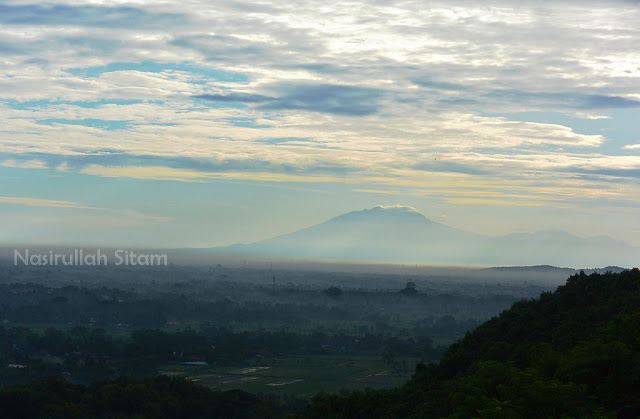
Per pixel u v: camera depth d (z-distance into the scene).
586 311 39.41
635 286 39.91
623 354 24.47
